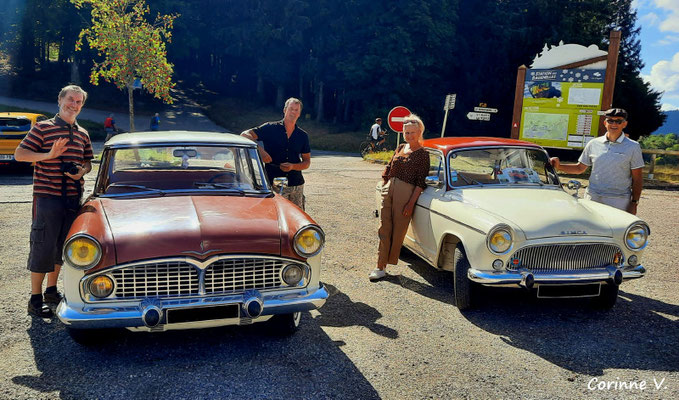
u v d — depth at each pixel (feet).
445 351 12.73
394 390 10.78
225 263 11.35
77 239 10.73
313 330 13.87
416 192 17.88
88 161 15.05
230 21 160.66
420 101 144.05
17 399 10.07
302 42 144.15
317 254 12.12
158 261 10.82
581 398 10.59
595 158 17.93
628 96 133.39
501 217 14.98
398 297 16.70
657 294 17.53
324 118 160.56
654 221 30.07
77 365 11.60
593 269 14.65
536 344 13.28
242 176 15.06
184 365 11.69
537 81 48.62
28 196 32.94
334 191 38.40
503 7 151.23
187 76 209.15
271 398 10.33
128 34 69.72
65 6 147.13
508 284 14.16
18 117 44.09
